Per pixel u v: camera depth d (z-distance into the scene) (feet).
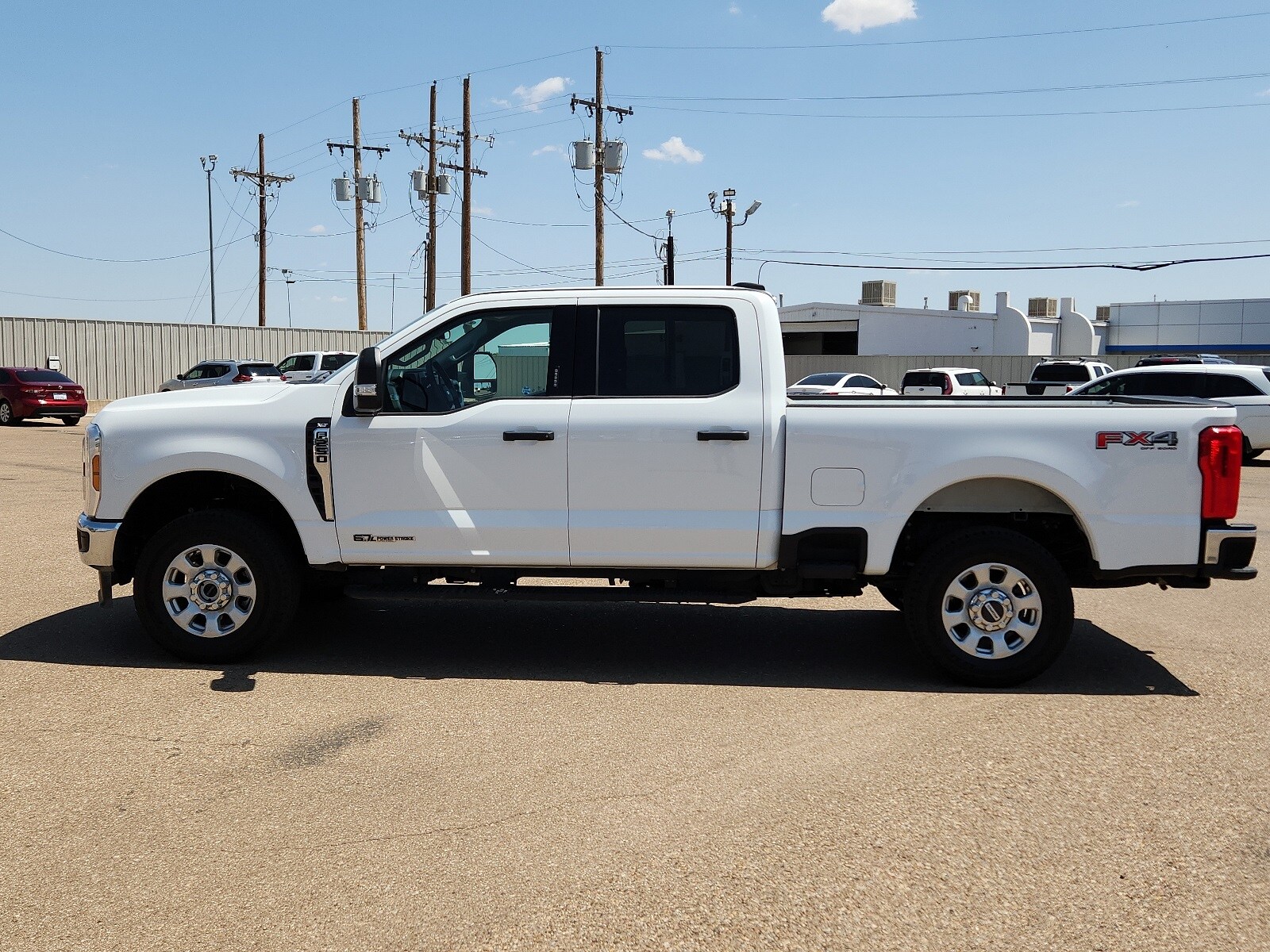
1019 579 18.37
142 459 19.38
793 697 18.03
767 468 18.56
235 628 19.44
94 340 119.96
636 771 14.66
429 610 24.41
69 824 12.87
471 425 18.89
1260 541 34.96
